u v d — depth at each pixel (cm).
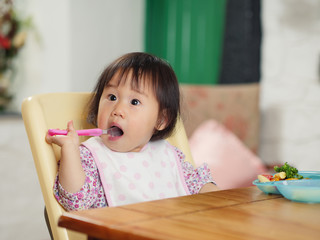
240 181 215
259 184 87
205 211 70
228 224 63
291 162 238
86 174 101
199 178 121
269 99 246
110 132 105
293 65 239
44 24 264
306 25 236
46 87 264
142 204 74
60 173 93
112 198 105
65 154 93
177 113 120
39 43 267
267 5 245
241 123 233
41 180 94
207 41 270
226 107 236
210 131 228
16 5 271
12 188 242
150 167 114
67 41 252
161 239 55
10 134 241
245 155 221
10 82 278
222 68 260
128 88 108
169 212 69
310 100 234
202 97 237
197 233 58
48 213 93
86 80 261
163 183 115
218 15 264
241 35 252
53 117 108
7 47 267
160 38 291
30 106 99
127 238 58
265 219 67
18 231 244
